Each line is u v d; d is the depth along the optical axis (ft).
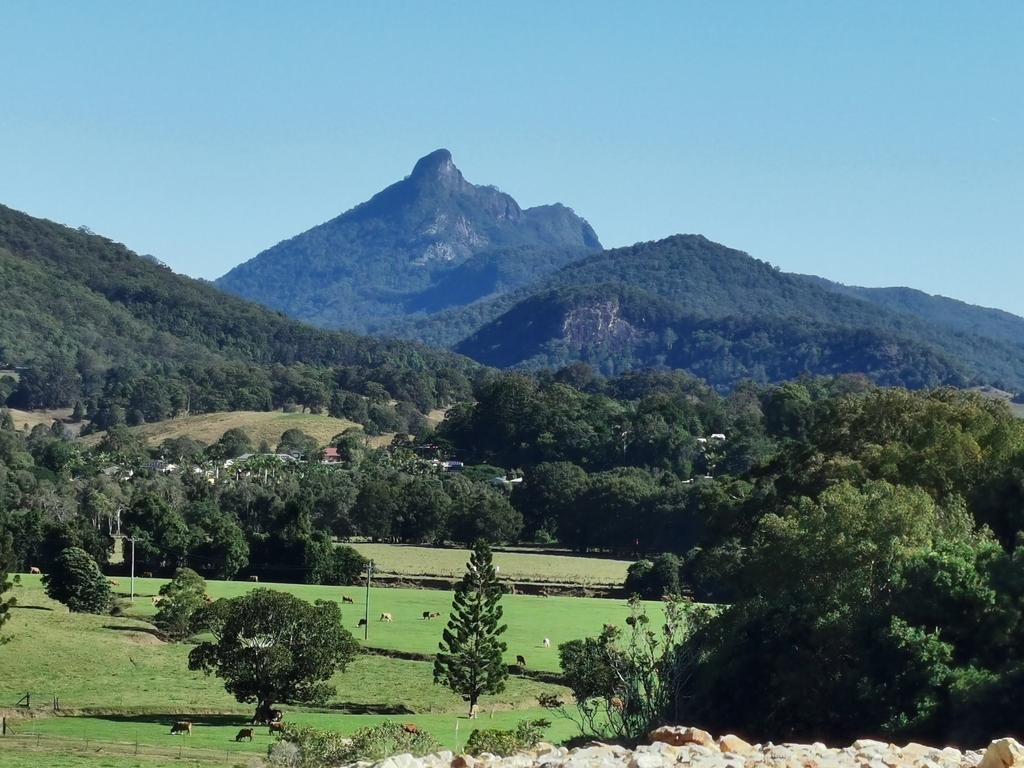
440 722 222.69
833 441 270.05
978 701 126.11
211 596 383.86
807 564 174.40
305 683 237.25
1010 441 224.53
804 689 149.59
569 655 218.38
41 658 281.33
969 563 150.10
